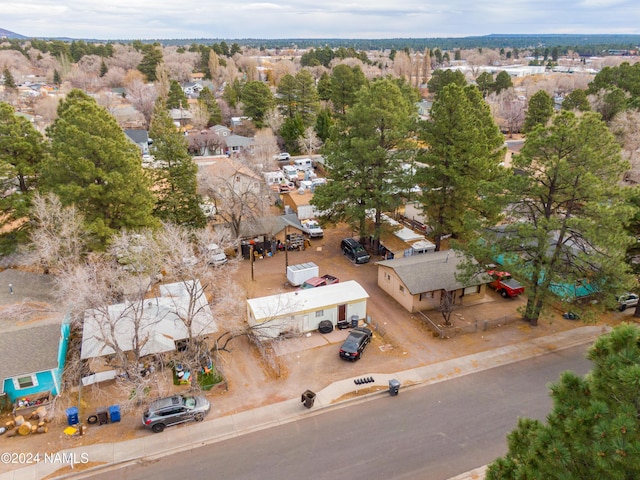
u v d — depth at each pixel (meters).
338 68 88.00
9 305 26.33
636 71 83.00
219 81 151.88
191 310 23.95
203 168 52.22
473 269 29.33
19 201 31.89
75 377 23.84
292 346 27.89
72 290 23.28
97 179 31.42
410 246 39.41
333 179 41.19
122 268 26.66
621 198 25.88
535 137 26.61
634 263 30.42
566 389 11.24
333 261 40.03
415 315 31.45
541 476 10.70
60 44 194.25
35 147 34.19
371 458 19.53
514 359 26.61
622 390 9.67
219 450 20.05
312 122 87.56
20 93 123.94
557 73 180.88
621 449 8.76
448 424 21.55
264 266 38.91
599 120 25.19
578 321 30.70
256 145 70.81
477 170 34.59
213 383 24.38
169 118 51.66
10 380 22.23
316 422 21.78
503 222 36.41
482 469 18.95
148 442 20.45
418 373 25.38
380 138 38.88
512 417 21.94
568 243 34.50
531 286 28.11
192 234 34.47
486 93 121.88
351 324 29.97
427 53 166.88
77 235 29.11
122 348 24.34
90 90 130.62
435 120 35.41
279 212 52.88
